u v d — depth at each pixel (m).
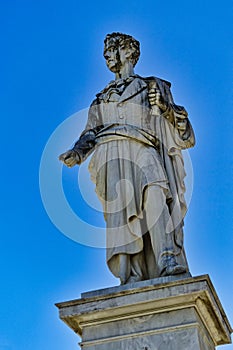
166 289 6.65
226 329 7.13
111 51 9.52
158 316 6.67
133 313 6.75
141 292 6.71
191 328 6.50
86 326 6.86
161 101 8.48
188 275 6.95
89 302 6.86
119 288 6.98
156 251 7.40
